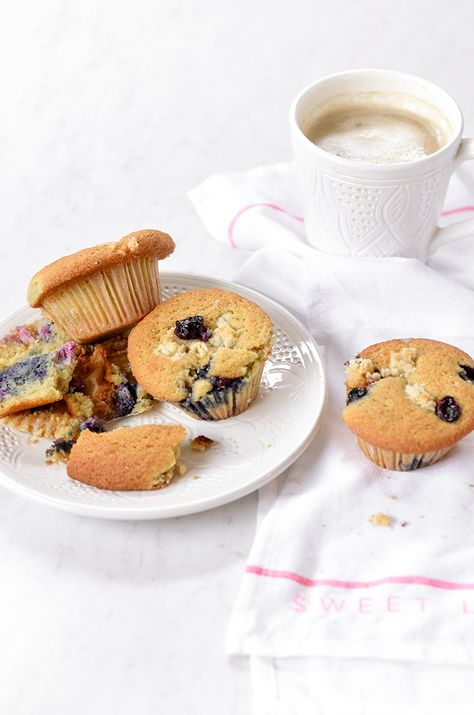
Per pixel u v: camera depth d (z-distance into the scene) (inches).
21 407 24.7
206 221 30.1
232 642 21.9
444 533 23.2
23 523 24.1
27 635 22.5
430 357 24.6
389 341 25.2
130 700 21.6
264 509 23.9
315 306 27.3
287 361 26.1
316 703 21.3
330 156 26.0
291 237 28.4
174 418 25.4
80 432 24.9
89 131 33.6
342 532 23.3
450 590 22.4
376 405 23.8
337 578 22.7
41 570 23.4
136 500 23.4
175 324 25.8
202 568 23.3
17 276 29.1
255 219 29.0
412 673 21.6
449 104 27.2
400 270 26.9
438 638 21.9
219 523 24.0
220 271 29.2
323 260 27.3
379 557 23.0
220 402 24.7
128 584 23.1
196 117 33.9
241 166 32.1
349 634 22.0
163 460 23.5
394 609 22.2
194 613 22.7
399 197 26.2
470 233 27.5
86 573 23.3
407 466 24.1
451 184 30.0
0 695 21.7
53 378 25.0
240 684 21.8
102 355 25.9
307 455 24.7
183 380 24.8
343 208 26.8
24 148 33.0
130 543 23.7
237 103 34.3
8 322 26.8
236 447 24.5
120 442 23.8
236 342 25.1
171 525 24.0
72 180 31.9
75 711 21.5
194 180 31.8
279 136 33.1
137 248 25.6
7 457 24.3
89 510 23.1
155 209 30.9
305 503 23.6
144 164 32.4
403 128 27.6
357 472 24.1
